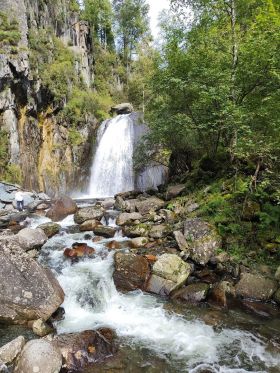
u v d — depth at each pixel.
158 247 8.85
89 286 7.13
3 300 5.99
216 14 11.89
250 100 10.35
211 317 6.26
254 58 9.45
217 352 5.30
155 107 14.50
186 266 7.55
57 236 10.23
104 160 27.28
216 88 9.89
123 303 6.83
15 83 22.34
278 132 8.27
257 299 6.71
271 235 8.02
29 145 23.86
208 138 13.14
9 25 25.16
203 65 11.05
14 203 15.32
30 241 8.66
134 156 18.80
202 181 12.43
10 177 20.81
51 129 26.83
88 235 10.25
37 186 23.89
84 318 6.34
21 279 6.25
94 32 50.06
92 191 27.53
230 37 10.99
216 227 8.72
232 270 7.54
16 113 22.81
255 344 5.49
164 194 14.39
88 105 31.66
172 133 13.62
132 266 7.61
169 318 6.28
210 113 11.23
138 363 5.01
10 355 4.80
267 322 6.08
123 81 50.84
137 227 10.16
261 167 9.51
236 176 9.84
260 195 8.31
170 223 10.25
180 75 11.83
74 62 35.78
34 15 31.58
